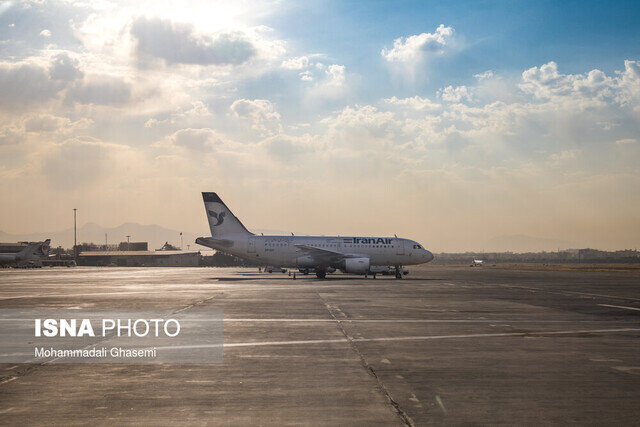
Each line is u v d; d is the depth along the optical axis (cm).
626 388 1029
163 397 959
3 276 7438
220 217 6688
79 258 19475
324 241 6644
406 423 807
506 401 931
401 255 6744
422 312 2472
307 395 972
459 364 1264
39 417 837
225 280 5962
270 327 1928
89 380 1098
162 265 19588
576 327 1964
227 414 853
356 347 1507
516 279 6438
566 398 952
